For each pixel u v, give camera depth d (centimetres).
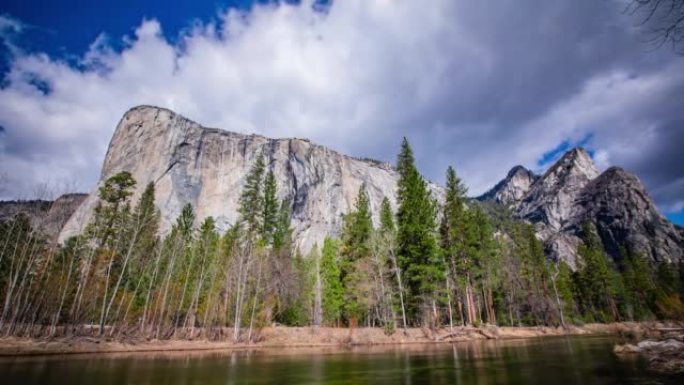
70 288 3784
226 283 4491
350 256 5491
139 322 4181
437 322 4628
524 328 5591
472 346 3375
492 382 1368
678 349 2003
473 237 5259
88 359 2355
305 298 5244
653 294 8275
